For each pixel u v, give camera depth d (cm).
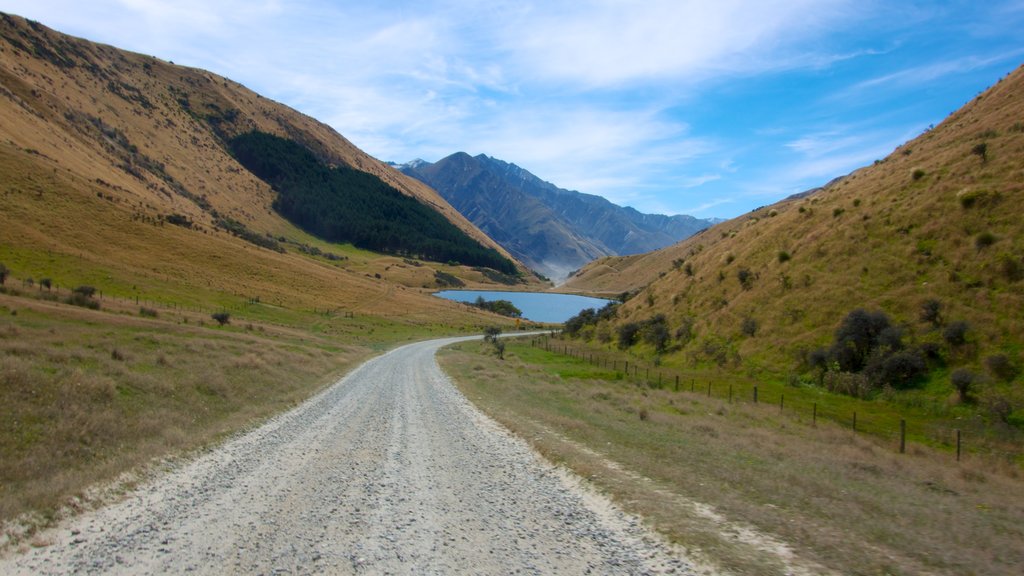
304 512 866
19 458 1015
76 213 9325
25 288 5072
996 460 1886
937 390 2784
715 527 805
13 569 612
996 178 3659
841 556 694
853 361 3316
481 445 1505
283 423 1781
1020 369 2591
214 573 620
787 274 4459
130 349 2339
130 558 656
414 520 844
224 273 9906
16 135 11219
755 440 1839
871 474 1420
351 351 5484
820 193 6519
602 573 648
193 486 993
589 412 2286
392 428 1775
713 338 4600
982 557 726
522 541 758
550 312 18988
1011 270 3034
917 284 3444
